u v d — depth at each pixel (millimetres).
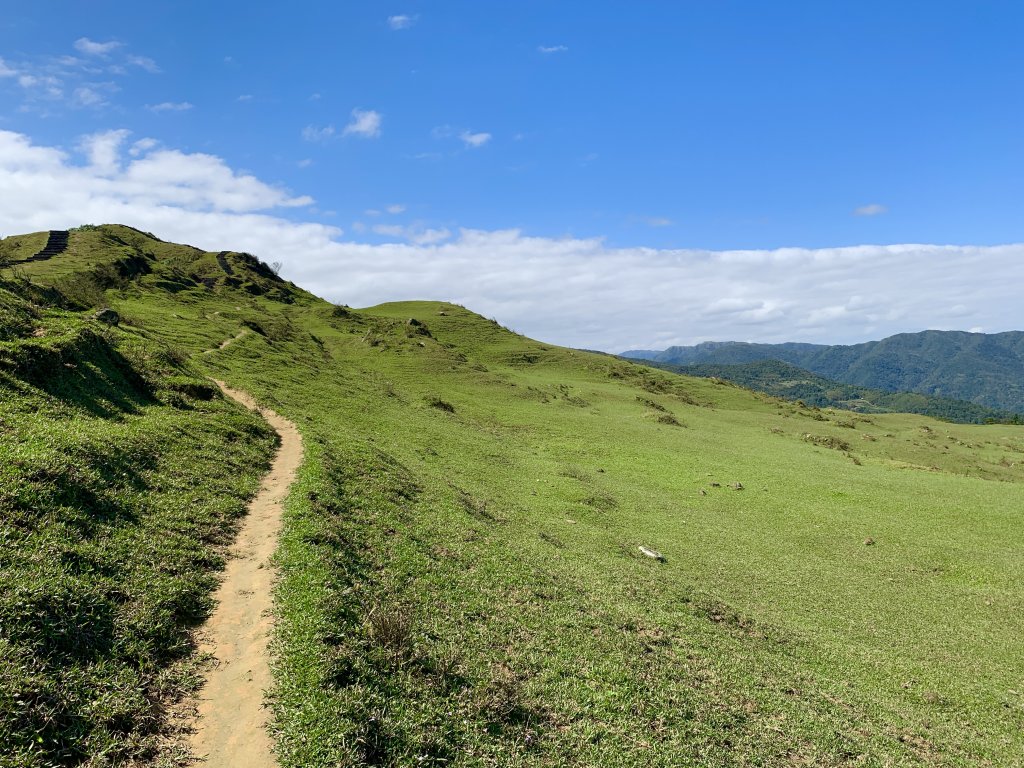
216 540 21641
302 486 28656
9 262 96312
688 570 36906
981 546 47094
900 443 102875
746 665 22703
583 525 41750
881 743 18844
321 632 15297
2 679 10867
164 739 11641
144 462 25719
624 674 18531
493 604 21844
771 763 15969
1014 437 123250
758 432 102188
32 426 23906
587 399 112875
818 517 52844
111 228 187750
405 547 25094
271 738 11867
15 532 15812
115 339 47062
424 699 14180
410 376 104875
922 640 31031
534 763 13180
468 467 52062
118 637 13812
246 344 84250
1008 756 20266
